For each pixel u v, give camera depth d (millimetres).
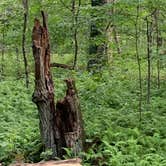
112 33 16922
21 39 17266
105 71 17156
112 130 10703
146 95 14844
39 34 9312
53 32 15250
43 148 9531
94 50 17516
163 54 13688
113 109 12852
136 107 13172
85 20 14828
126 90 15609
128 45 19359
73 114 9273
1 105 12828
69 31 15273
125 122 11594
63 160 8648
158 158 9195
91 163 9117
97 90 14336
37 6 16484
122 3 11984
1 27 17922
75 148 9242
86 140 9656
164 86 16422
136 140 10047
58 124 9320
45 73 9344
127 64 16422
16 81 17156
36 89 9336
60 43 15953
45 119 9328
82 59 20688
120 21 13070
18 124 11461
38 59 9242
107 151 9219
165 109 13023
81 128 9438
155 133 10508
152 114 12211
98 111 12469
